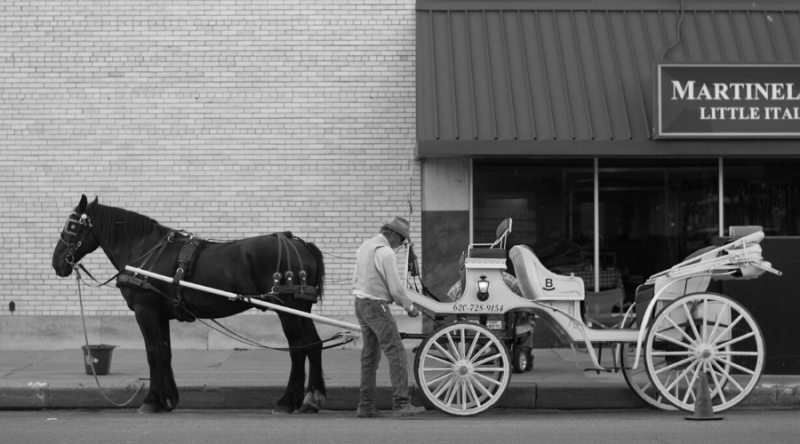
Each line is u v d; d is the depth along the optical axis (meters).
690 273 9.73
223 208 13.94
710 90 12.79
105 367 11.44
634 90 13.21
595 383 10.73
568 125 12.87
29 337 13.82
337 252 13.95
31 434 8.23
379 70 14.05
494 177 13.94
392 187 13.96
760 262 9.56
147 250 10.10
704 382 9.33
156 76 13.96
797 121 12.82
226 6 14.02
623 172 13.94
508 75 13.27
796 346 10.88
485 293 9.70
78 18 13.97
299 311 9.70
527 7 13.91
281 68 14.02
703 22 13.83
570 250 13.94
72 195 13.90
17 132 13.91
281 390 10.57
